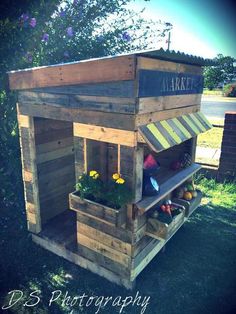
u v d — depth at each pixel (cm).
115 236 300
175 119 303
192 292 314
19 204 468
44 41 434
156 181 320
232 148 596
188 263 362
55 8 443
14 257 370
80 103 281
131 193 270
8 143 440
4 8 402
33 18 396
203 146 892
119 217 271
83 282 327
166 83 277
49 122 388
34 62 436
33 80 314
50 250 382
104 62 247
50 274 341
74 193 312
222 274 343
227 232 437
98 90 263
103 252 319
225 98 2617
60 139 416
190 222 464
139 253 306
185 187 396
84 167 301
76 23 466
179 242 407
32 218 391
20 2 409
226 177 618
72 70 274
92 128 279
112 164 318
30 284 327
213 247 397
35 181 375
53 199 428
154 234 306
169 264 359
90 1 470
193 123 325
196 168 390
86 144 291
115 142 266
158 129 266
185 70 311
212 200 547
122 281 315
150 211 317
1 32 390
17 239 407
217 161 688
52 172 415
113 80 246
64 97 295
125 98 246
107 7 478
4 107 427
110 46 491
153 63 252
